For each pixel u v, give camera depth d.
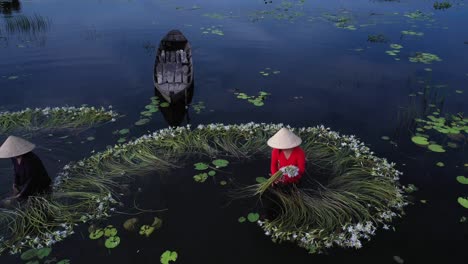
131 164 6.76
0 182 6.14
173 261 4.70
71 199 5.86
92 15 19.64
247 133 7.85
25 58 12.98
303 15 19.97
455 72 11.82
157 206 5.74
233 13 20.45
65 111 8.86
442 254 4.84
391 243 5.01
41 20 18.05
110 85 10.87
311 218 5.39
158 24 17.91
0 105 9.30
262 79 11.45
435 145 7.36
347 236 5.08
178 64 10.82
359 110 9.27
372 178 6.33
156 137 7.57
